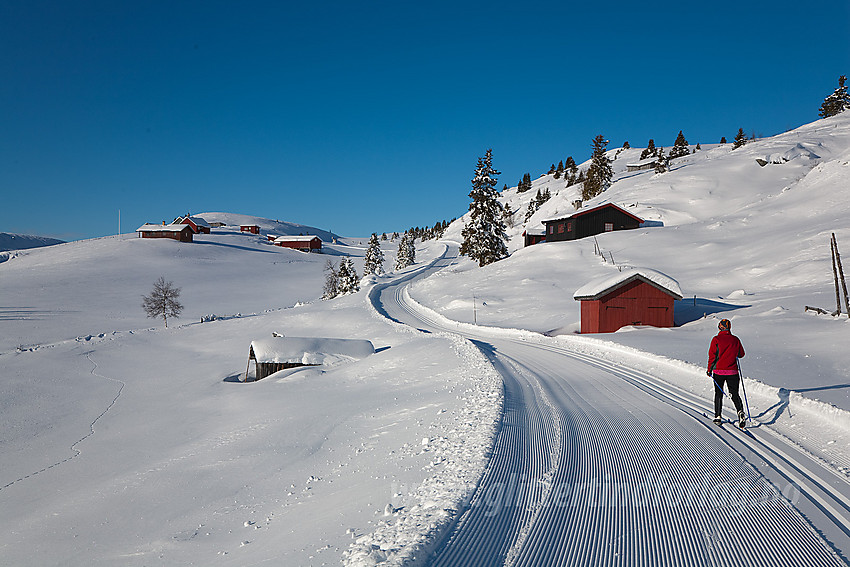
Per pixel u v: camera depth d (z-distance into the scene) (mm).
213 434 16656
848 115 109750
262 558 5656
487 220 65125
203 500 9969
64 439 19219
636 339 23672
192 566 6484
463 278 57906
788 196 57312
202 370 32031
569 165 182000
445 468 7094
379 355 26562
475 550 4648
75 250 102875
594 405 11406
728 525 5223
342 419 14633
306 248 151375
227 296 75125
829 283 30938
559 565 4402
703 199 73438
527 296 44438
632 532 5055
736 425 9453
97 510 10586
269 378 26703
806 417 9609
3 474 15508
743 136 119875
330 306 53750
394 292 60250
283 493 9227
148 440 17531
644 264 48094
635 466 7043
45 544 9125
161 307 58062
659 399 12109
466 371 17172
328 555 4949
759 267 38812
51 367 33031
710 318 28547
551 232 71875
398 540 4793
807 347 17656
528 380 15156
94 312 60219
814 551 4668
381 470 8125
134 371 32312
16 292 69250
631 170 119625
